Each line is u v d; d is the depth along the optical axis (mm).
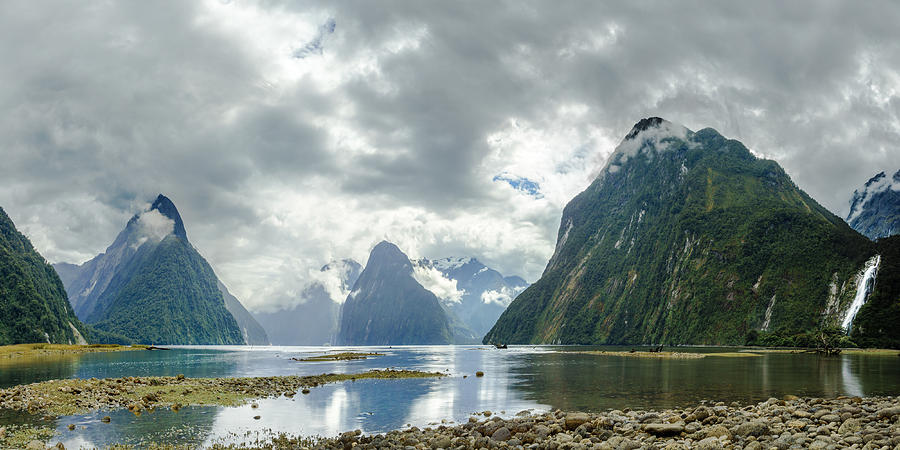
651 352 171250
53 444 33375
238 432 37281
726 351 178875
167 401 50500
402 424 41094
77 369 99750
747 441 27828
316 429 38781
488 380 75938
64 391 50188
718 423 33406
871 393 51438
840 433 28531
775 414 35375
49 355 172250
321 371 98312
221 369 102312
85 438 34906
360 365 119125
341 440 33875
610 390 59812
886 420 30359
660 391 57688
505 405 50188
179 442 34125
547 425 36062
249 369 102938
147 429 37812
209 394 55281
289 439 35188
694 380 69188
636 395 54781
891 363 101312
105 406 46562
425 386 68188
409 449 30906
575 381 71875
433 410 47688
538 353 194375
